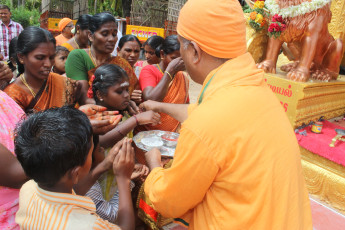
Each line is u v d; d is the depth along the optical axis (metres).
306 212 1.10
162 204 1.11
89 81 2.35
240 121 0.95
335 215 2.58
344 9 3.74
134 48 3.01
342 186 2.64
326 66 3.52
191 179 0.99
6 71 1.59
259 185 0.94
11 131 1.22
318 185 2.86
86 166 1.06
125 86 1.84
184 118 1.78
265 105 1.00
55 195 0.95
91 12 13.65
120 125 1.79
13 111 1.28
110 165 1.41
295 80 3.13
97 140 1.56
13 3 17.81
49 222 0.92
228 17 1.00
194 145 0.96
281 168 0.96
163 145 1.89
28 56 1.54
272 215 0.95
